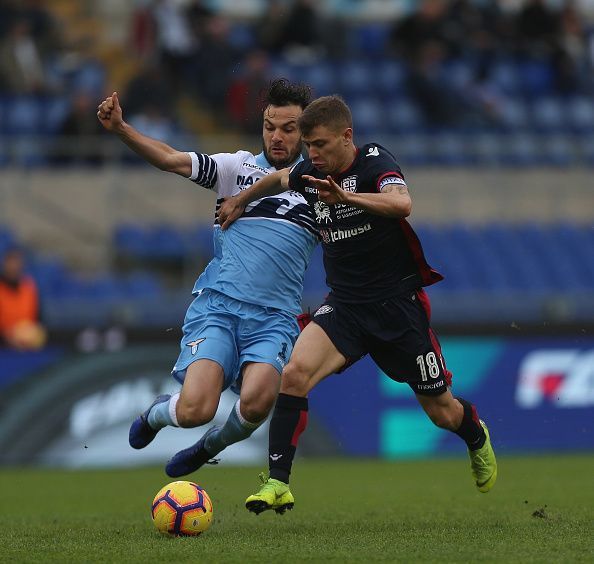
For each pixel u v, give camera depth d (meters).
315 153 20.27
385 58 72.56
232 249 22.27
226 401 41.69
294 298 22.48
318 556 16.97
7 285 42.59
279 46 70.94
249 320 21.91
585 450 45.25
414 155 65.00
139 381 42.09
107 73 69.94
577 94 73.00
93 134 59.88
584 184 63.66
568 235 61.09
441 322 44.56
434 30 71.50
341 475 36.53
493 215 62.41
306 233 22.31
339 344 21.23
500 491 30.17
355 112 68.12
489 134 68.25
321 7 79.88
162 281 56.34
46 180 59.06
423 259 21.42
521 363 45.06
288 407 20.91
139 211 59.16
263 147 22.73
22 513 26.59
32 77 65.56
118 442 41.72
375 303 21.25
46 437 41.31
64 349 41.75
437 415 22.39
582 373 45.53
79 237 58.28
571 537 19.30
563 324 45.53
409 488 31.89
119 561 16.67
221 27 68.38
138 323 43.44
